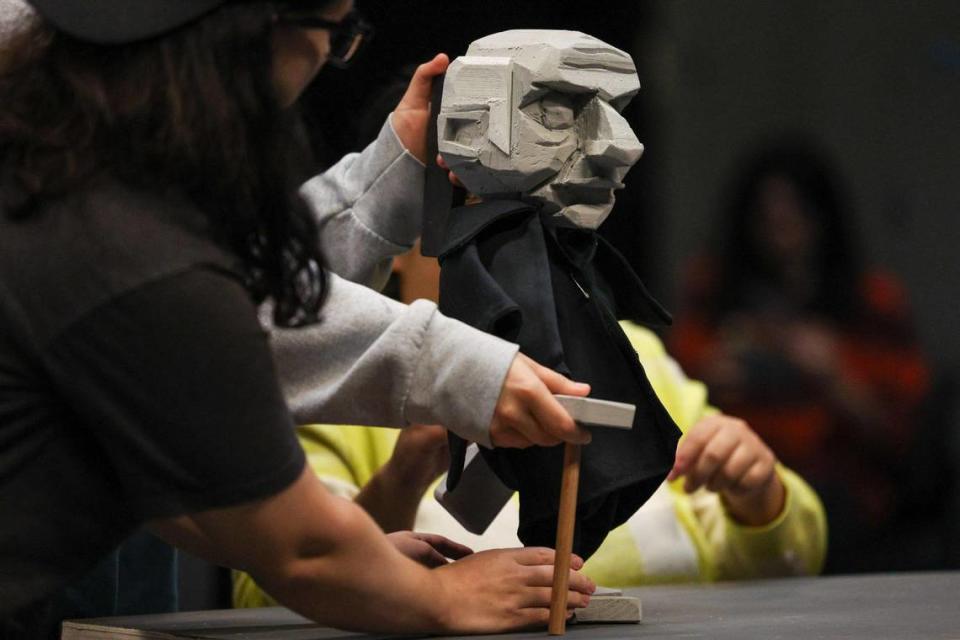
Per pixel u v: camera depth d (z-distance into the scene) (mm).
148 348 3338
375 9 7629
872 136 12109
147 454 3395
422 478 5168
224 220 3475
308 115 4031
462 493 4500
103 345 3346
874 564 8516
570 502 3928
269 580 3658
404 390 3990
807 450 9195
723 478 5836
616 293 4531
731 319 9992
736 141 12148
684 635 3912
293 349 4121
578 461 3928
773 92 12266
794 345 9648
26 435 3475
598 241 4414
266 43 3502
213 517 3500
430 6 7824
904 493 9094
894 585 5406
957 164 12016
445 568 4031
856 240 10078
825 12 12250
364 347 4102
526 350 4105
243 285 3490
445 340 3965
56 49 3451
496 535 5809
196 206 3465
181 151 3389
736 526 6168
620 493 4324
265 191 3512
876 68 12172
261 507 3490
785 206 10016
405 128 4629
